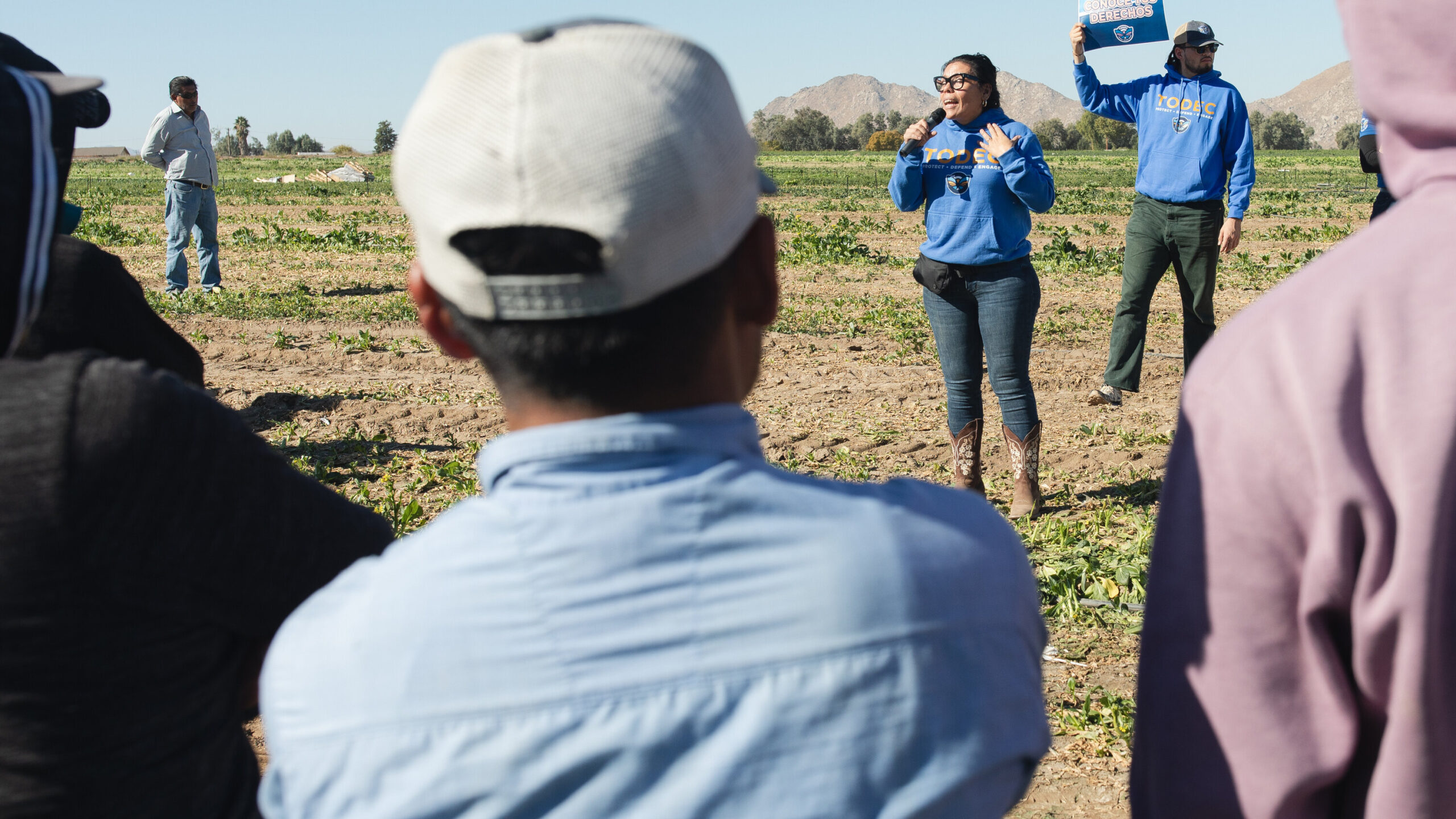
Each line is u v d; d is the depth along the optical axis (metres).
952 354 4.89
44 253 1.03
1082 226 21.55
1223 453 0.97
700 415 0.93
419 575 0.90
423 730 0.87
